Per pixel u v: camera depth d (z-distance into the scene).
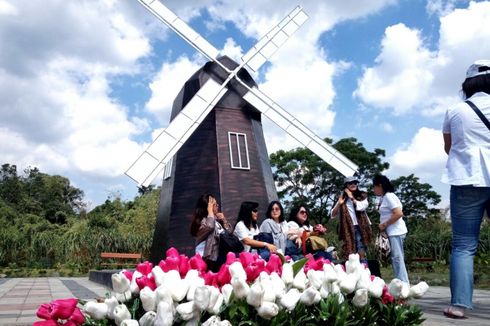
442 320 4.38
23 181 60.56
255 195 10.27
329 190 32.97
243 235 6.39
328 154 11.49
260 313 1.88
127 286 2.00
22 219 37.56
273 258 2.35
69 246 21.61
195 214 6.29
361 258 6.63
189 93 11.03
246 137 10.66
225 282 2.08
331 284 2.27
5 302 7.12
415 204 34.34
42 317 1.80
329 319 2.13
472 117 4.28
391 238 6.06
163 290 1.75
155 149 10.20
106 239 22.11
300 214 7.17
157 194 33.34
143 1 10.96
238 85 10.95
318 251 6.24
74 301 1.84
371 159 32.28
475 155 4.21
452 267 4.40
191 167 10.25
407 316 2.36
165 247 9.95
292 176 33.47
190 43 10.98
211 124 10.53
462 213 4.31
